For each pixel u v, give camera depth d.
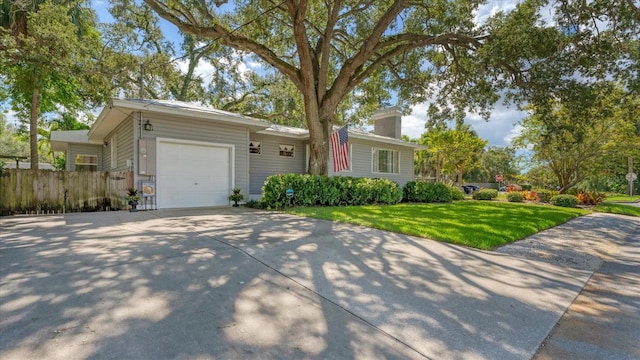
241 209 9.26
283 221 6.79
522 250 5.01
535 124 17.89
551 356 1.98
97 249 4.08
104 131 11.86
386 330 2.24
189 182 9.91
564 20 8.78
